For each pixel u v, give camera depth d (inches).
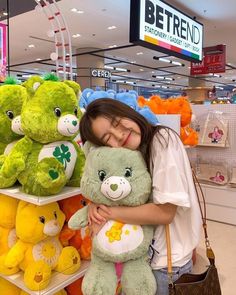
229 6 256.2
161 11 159.3
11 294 77.2
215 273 48.3
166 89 962.1
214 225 158.9
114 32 335.6
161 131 47.4
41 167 65.6
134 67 582.9
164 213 45.6
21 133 74.6
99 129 48.8
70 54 95.2
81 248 78.5
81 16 278.7
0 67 127.0
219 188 161.5
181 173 45.5
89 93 87.6
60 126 68.1
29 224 67.4
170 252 47.1
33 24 298.2
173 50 171.8
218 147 167.6
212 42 379.9
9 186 72.1
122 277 51.4
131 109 48.4
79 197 77.2
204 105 171.2
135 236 49.1
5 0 211.8
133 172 48.8
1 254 73.6
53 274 73.3
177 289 44.0
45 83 71.0
